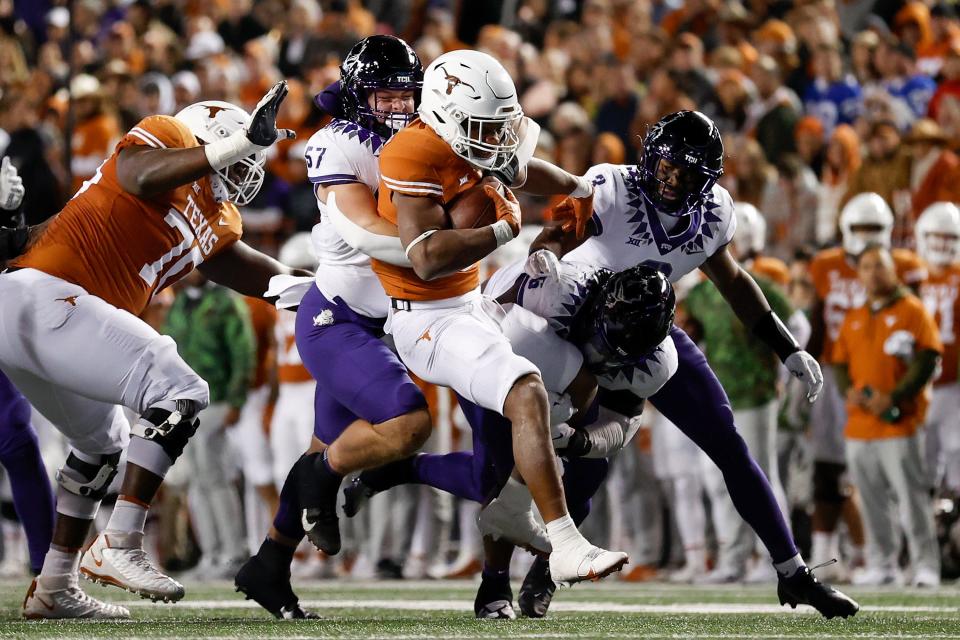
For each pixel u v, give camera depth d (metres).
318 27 40.28
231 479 28.02
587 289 15.00
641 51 36.69
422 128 14.05
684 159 14.83
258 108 14.45
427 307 14.34
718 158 14.95
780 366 25.95
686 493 26.67
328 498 15.48
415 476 16.44
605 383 15.28
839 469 26.42
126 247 15.16
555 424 14.84
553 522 13.37
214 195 15.74
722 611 17.88
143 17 44.62
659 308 14.52
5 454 16.39
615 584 26.06
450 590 23.05
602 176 15.36
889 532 25.59
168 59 40.41
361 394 14.93
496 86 13.74
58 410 15.36
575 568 13.21
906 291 25.38
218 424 27.62
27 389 15.30
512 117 13.82
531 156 14.69
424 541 27.80
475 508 27.72
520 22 41.81
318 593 22.20
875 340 25.23
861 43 34.62
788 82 35.47
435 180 13.81
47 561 15.80
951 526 25.42
